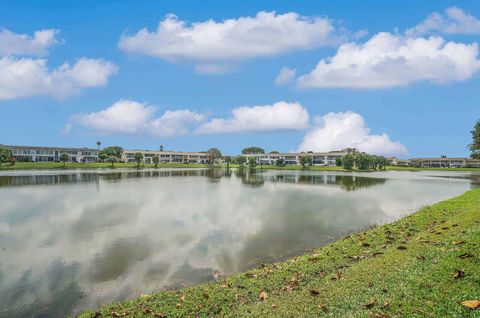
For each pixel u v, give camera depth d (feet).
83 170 363.97
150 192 143.23
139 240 59.26
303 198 121.90
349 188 166.09
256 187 170.81
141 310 29.50
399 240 48.29
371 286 29.53
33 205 103.24
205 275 41.60
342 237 60.49
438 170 506.48
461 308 22.58
